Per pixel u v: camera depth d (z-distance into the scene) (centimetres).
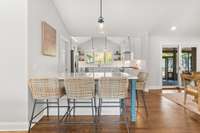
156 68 819
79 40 905
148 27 695
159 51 819
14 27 317
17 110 320
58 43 572
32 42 343
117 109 420
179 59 841
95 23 654
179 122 361
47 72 443
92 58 904
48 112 407
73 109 402
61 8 540
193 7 548
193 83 557
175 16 605
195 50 845
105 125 347
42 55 404
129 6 541
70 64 798
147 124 350
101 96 310
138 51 826
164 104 517
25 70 319
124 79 305
